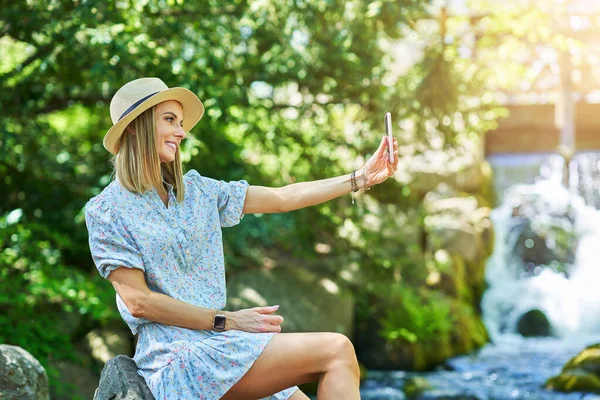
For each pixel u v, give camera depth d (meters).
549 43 9.53
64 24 6.33
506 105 13.83
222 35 7.13
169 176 2.74
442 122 7.54
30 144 7.85
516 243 12.15
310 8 6.97
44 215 7.98
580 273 11.78
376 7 6.77
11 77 7.00
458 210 11.67
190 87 6.33
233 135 7.68
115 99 2.70
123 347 7.07
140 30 6.34
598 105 13.67
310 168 7.97
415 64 7.67
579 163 13.38
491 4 8.66
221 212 2.85
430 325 9.16
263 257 9.42
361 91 7.84
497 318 11.21
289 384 2.54
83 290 6.61
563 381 7.29
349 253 8.73
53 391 6.32
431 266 10.14
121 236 2.57
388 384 8.17
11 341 6.26
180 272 2.65
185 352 2.54
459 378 8.32
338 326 8.49
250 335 2.56
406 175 9.20
